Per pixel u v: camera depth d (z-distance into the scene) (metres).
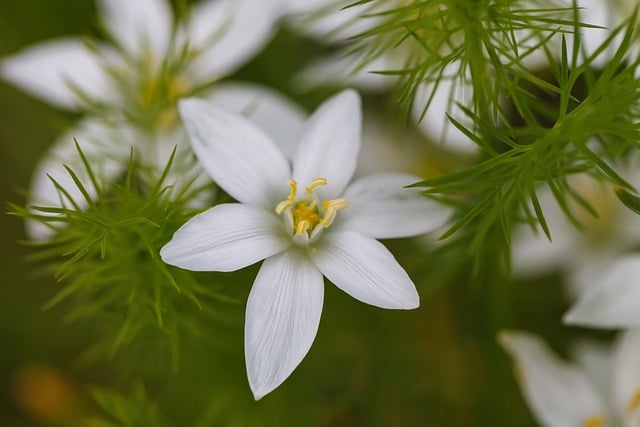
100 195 0.26
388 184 0.26
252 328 0.24
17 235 0.35
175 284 0.25
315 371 0.30
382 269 0.25
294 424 0.30
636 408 0.27
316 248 0.25
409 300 0.25
